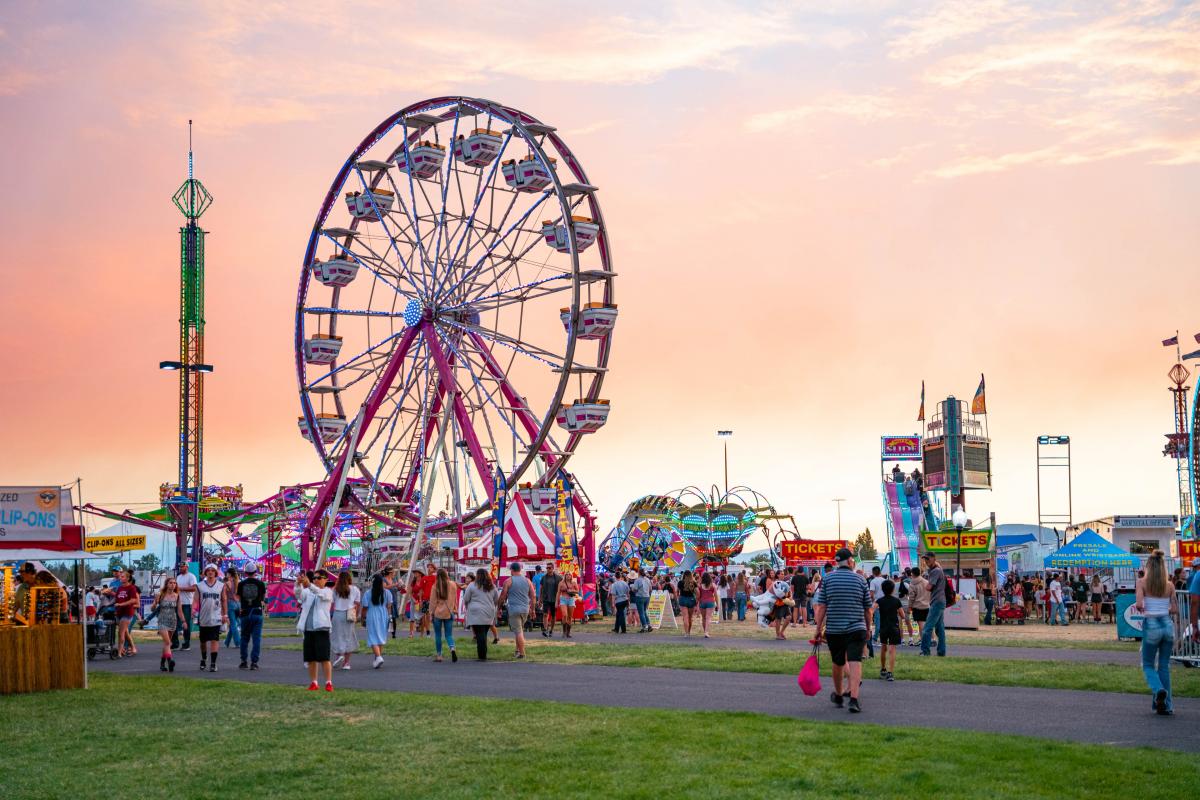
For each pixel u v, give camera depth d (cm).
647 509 6594
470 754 1217
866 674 2023
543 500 4606
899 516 6384
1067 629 3844
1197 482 6128
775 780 1052
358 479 5784
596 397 4909
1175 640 2144
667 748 1216
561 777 1087
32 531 2078
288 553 7169
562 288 4794
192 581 3022
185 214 7988
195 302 7862
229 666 2477
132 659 2712
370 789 1060
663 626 4025
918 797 984
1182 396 8881
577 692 1795
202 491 7225
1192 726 1385
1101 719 1443
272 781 1106
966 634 3453
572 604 3428
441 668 2327
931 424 7231
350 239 5750
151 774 1150
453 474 5088
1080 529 6938
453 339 5169
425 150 5216
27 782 1117
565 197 4684
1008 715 1479
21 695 1848
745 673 2091
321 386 5659
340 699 1723
